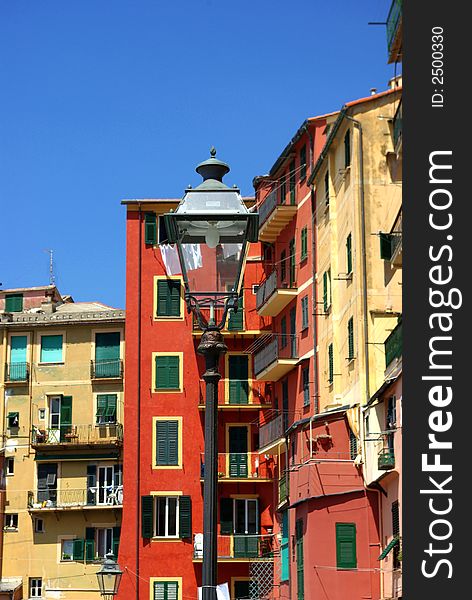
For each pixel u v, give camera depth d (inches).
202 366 2485.2
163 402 2472.9
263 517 2393.0
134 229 2551.7
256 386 2438.5
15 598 2554.1
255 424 2445.9
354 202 1722.4
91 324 2704.2
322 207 1988.2
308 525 1588.3
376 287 1683.1
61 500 2613.2
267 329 2445.9
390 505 1477.6
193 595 2380.7
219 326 590.9
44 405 2687.0
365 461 1556.3
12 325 2731.3
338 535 1560.0
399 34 1480.1
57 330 2721.5
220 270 600.7
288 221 2258.9
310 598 1562.5
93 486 2610.7
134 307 2518.5
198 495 2431.1
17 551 2605.8
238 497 2405.3
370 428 1556.3
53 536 2598.4
